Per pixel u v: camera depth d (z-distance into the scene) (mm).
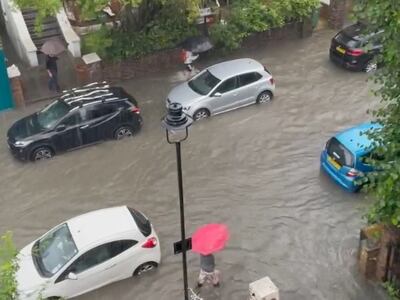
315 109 20422
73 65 22531
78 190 17281
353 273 14461
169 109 10867
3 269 10125
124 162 18250
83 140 18641
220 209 16438
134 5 19156
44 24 23734
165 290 14172
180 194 11602
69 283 13516
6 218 16422
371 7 10703
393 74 11312
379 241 13789
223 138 19125
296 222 15961
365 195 16562
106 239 13688
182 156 18438
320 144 18781
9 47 24500
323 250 15125
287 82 21984
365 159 12164
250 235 15602
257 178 17516
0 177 17781
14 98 20484
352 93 21234
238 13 23281
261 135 19219
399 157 11250
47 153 18359
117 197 17000
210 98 19688
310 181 17312
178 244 12320
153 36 22141
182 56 22625
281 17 23750
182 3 21688
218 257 15000
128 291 14125
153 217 16250
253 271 14617
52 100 20953
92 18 21156
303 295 13992
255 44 24141
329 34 25078
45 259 13742
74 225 14125
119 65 21844
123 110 18766
